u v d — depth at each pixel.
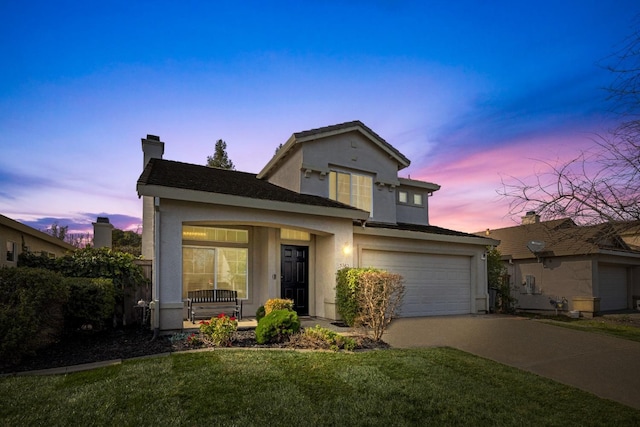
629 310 18.86
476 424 4.09
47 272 6.89
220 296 10.52
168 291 8.20
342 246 10.89
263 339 7.26
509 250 20.36
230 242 10.94
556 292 18.02
